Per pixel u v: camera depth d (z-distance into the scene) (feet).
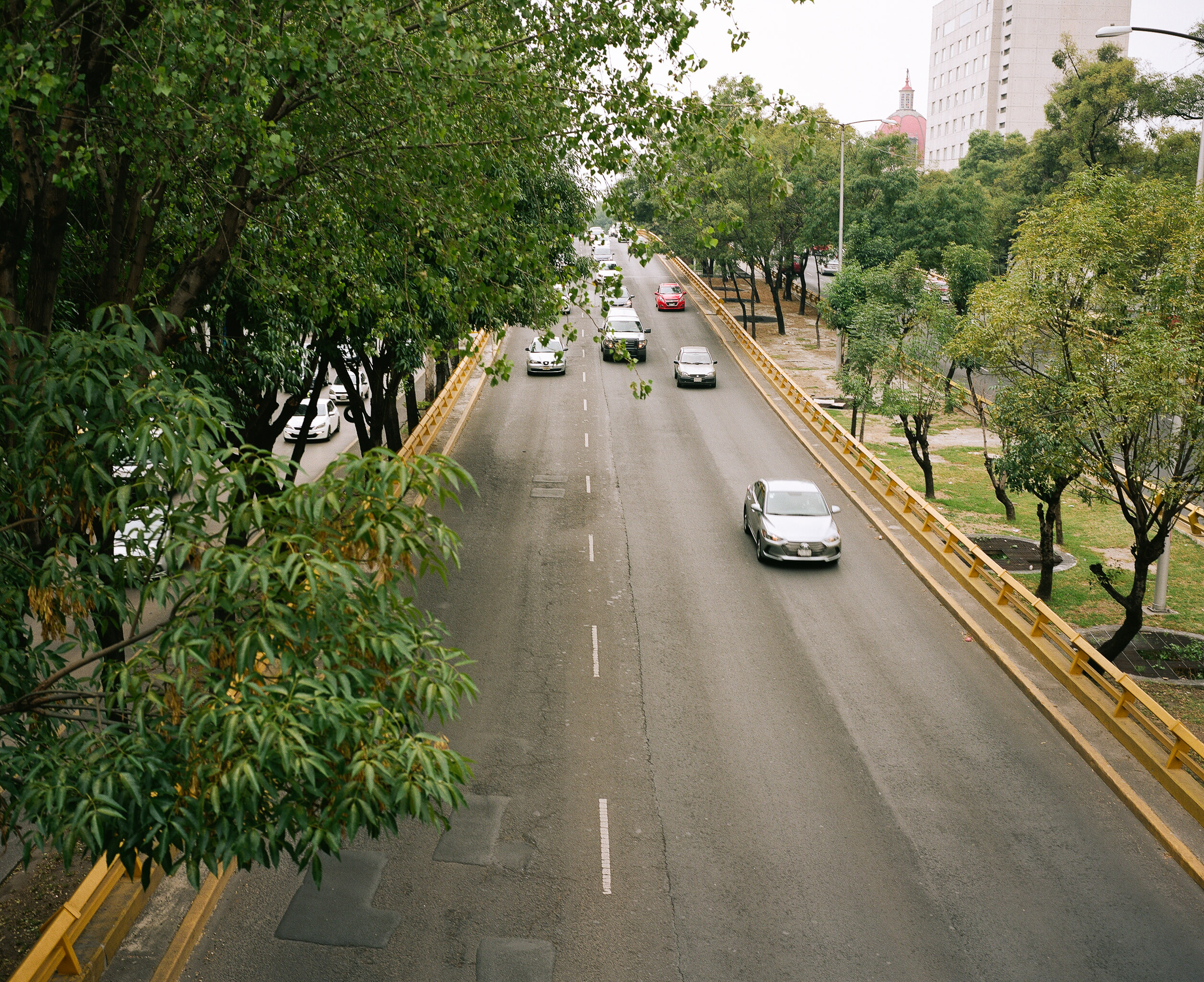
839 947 30.63
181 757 18.19
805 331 176.55
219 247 31.76
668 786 39.83
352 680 18.83
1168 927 31.94
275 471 19.16
